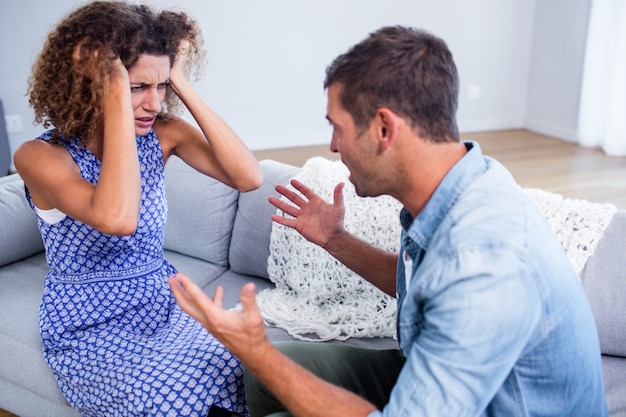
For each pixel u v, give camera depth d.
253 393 1.38
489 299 0.90
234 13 4.48
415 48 1.00
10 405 1.82
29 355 1.66
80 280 1.53
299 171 2.02
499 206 1.00
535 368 1.00
